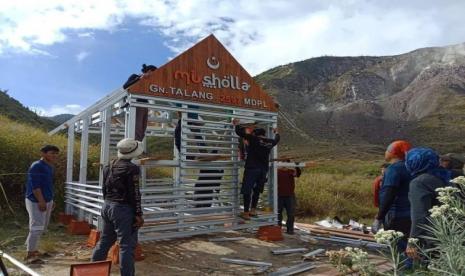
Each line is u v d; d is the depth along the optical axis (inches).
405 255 185.8
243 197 379.9
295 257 319.9
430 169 183.3
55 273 261.0
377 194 297.4
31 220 289.7
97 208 354.9
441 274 126.2
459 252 121.0
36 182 289.4
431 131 7032.5
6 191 462.6
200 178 369.4
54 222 447.5
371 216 622.8
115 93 350.3
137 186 238.8
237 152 390.9
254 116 397.7
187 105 355.3
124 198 236.2
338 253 190.1
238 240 366.0
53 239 358.3
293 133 6186.0
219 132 382.0
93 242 333.7
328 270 275.7
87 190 389.4
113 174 239.3
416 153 187.8
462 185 148.2
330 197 638.5
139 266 282.4
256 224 379.9
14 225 406.0
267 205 404.8
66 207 447.2
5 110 1252.5
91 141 797.9
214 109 371.6
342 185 768.3
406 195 219.9
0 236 357.4
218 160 376.8
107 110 369.7
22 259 289.3
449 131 6830.7
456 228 127.8
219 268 285.7
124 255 232.1
